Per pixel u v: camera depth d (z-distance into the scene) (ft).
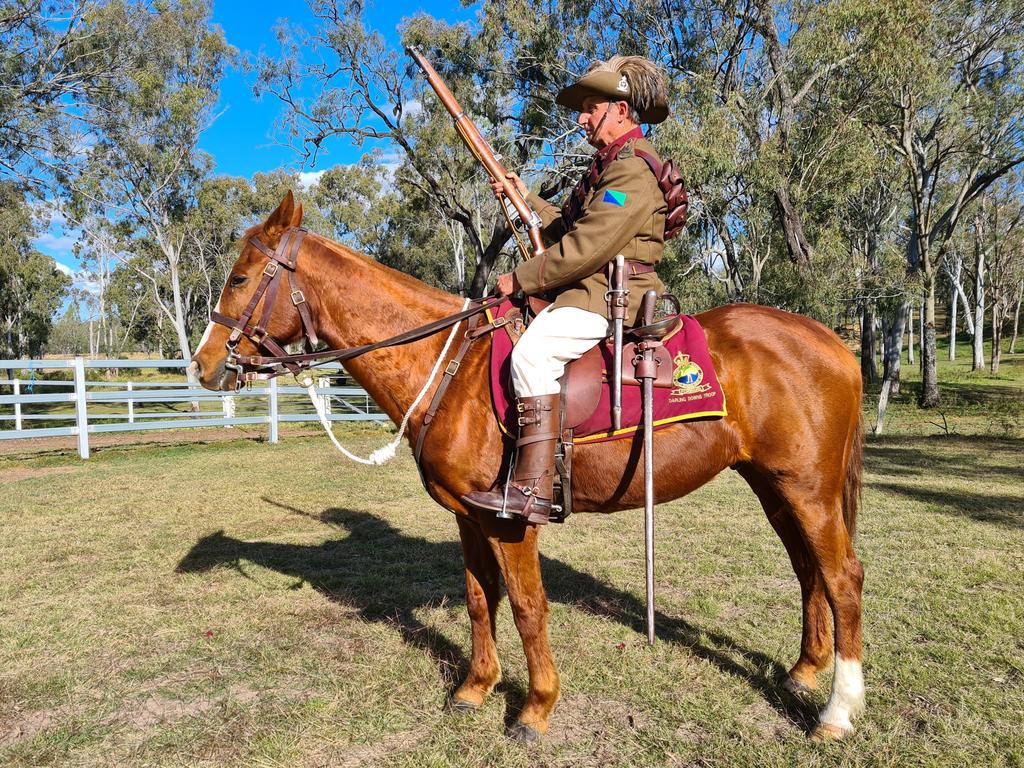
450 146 68.95
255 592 14.38
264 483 27.20
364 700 9.82
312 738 8.87
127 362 37.01
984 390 83.56
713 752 8.46
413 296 9.48
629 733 8.96
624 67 8.76
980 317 116.57
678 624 12.54
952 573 15.10
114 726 9.25
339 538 18.83
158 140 85.46
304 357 9.18
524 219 9.66
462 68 67.62
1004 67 67.05
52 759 8.49
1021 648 11.25
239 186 120.88
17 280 138.92
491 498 8.33
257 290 9.21
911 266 65.57
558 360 8.21
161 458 34.63
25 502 23.62
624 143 8.64
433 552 17.42
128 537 18.90
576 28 63.00
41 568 16.10
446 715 9.42
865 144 49.08
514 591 8.68
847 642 8.82
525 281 8.55
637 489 8.70
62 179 78.54
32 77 70.79
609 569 15.71
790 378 8.76
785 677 10.24
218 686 10.34
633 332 8.36
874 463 31.99
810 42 47.98
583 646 11.53
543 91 67.67
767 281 50.83
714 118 44.70
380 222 122.83
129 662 11.17
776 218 53.62
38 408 77.87
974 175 75.25
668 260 49.24
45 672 10.83
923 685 10.00
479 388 8.73
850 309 52.85
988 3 62.85
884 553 16.83
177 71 85.71
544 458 8.06
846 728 8.68
